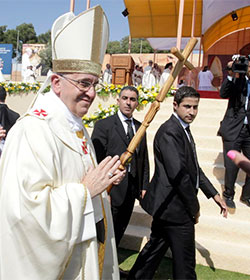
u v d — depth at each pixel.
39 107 1.64
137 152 2.93
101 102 6.68
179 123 2.35
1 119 3.33
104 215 1.83
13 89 8.21
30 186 1.38
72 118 1.72
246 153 3.75
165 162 2.24
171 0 13.12
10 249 1.38
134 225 3.68
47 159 1.45
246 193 3.67
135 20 14.58
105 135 2.85
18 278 1.38
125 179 2.84
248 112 3.61
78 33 1.58
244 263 3.03
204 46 16.86
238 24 15.23
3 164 1.52
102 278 1.83
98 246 1.75
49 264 1.38
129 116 2.96
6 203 1.39
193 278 2.31
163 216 2.29
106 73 12.45
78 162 1.65
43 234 1.35
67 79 1.61
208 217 3.54
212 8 13.00
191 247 2.31
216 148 4.91
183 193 2.19
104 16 1.68
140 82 12.91
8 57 20.89
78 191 1.49
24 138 1.48
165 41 16.39
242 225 3.36
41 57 18.41
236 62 3.56
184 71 14.41
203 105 5.86
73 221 1.44
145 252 2.54
